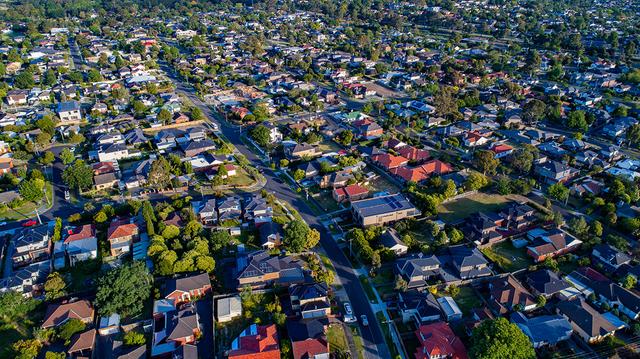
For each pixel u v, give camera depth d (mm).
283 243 112188
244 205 129125
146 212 115688
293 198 137000
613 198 132375
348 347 85312
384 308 94750
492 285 98438
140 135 174125
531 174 151000
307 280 100188
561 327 87312
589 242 111750
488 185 143375
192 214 120375
